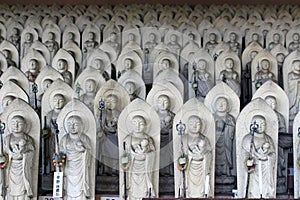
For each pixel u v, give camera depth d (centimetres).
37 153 596
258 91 679
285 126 675
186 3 1209
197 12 1110
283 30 957
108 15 1096
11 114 596
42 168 634
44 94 660
